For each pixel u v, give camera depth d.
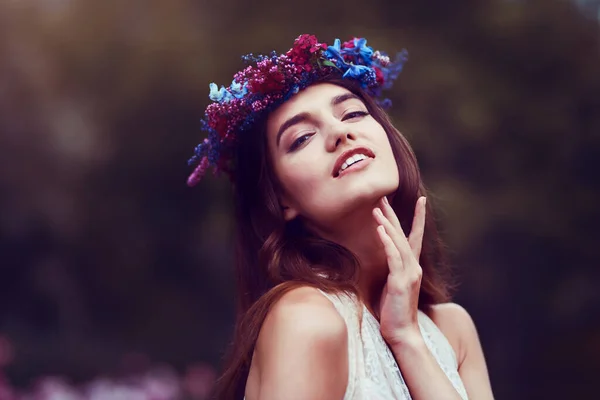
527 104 13.73
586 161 13.95
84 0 16.17
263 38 13.52
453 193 12.09
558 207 13.71
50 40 16.06
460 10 13.95
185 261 16.42
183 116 14.47
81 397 7.74
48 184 15.78
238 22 14.42
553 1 14.38
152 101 14.61
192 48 14.38
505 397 13.73
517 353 13.91
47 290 16.12
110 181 15.75
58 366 11.28
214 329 16.27
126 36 15.62
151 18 15.70
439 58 13.20
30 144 15.38
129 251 16.33
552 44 14.05
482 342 13.80
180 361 14.81
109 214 16.00
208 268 16.38
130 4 15.89
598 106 14.09
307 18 13.72
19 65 15.25
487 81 13.67
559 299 14.03
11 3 15.52
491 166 13.13
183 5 15.06
